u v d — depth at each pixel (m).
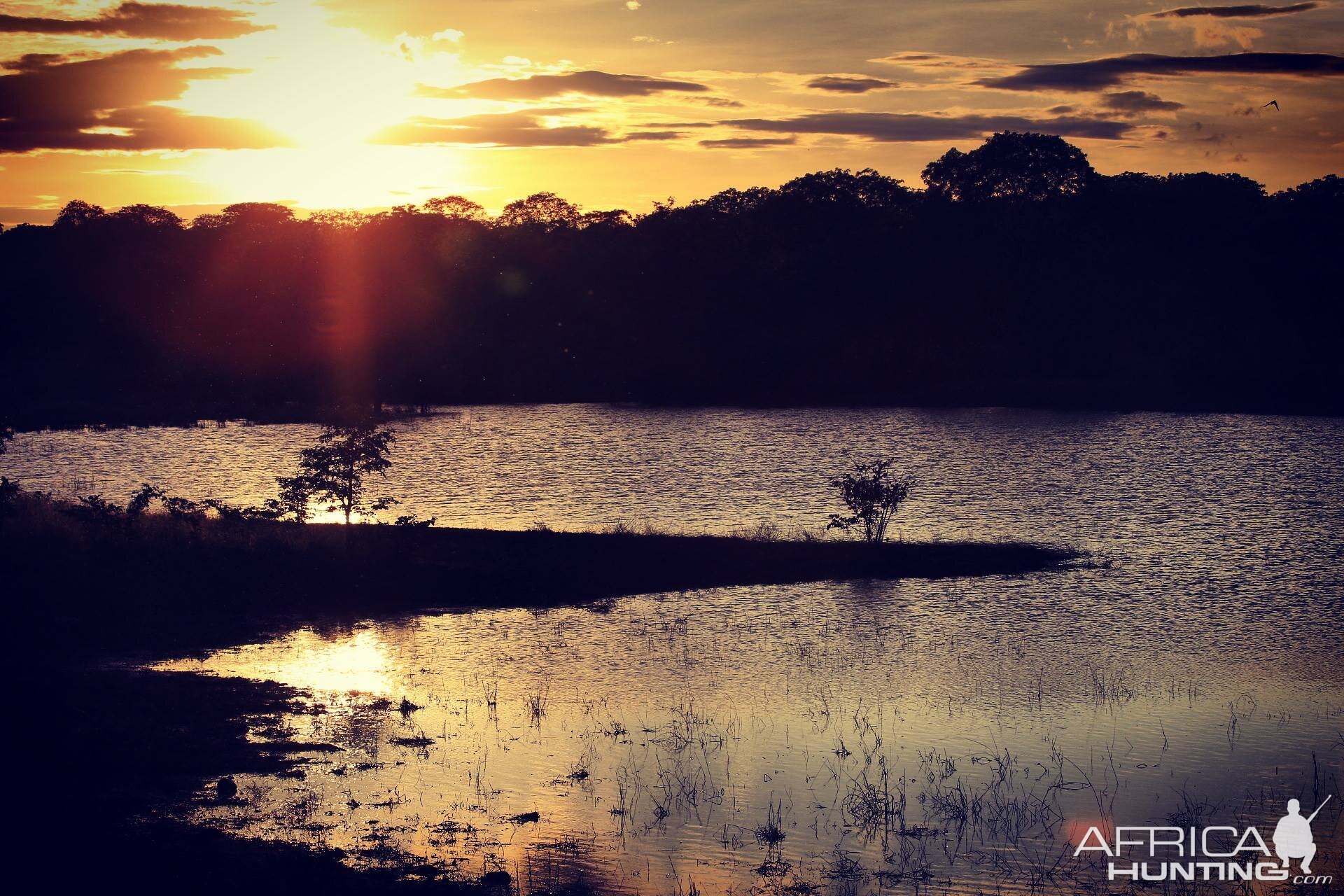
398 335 109.44
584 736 18.64
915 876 13.86
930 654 23.88
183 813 14.91
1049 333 106.62
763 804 15.97
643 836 14.76
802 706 20.47
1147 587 30.30
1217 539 37.47
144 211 141.50
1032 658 23.69
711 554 32.69
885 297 113.44
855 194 125.00
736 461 59.44
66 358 108.56
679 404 101.31
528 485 50.06
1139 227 109.31
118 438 71.19
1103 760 17.89
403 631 25.55
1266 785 16.83
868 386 106.00
